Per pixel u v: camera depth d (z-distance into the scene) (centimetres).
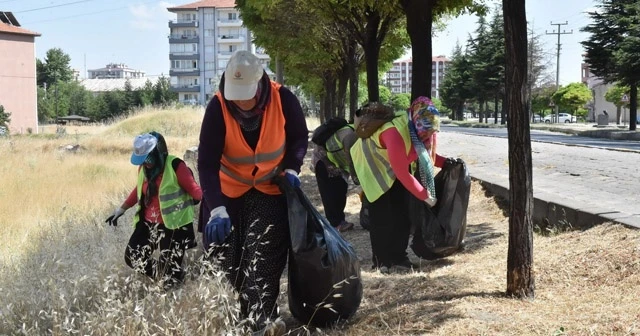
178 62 12462
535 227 786
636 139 3300
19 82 7344
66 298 445
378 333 436
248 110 417
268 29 1834
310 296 451
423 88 957
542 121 8544
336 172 860
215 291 421
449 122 7562
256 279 431
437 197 630
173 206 558
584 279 518
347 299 456
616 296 468
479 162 1531
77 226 805
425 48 953
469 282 543
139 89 10169
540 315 438
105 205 1048
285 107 433
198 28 12375
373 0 1123
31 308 450
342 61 2250
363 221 802
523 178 484
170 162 564
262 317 427
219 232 407
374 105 619
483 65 6712
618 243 569
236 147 425
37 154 2583
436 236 626
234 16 12294
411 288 540
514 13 473
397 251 635
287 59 2219
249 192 444
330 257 442
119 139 3681
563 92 7306
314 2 1380
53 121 10056
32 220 1045
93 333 384
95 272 482
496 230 788
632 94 4091
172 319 395
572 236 653
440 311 462
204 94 12431
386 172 617
